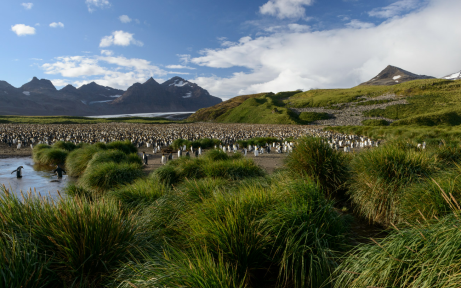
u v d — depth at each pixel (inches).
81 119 5629.9
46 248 119.9
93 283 111.2
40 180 485.4
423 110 3801.7
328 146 292.7
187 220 159.5
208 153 502.9
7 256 100.4
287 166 301.6
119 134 1968.5
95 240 122.3
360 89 6466.5
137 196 249.1
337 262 137.0
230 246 128.7
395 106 4188.0
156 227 176.7
